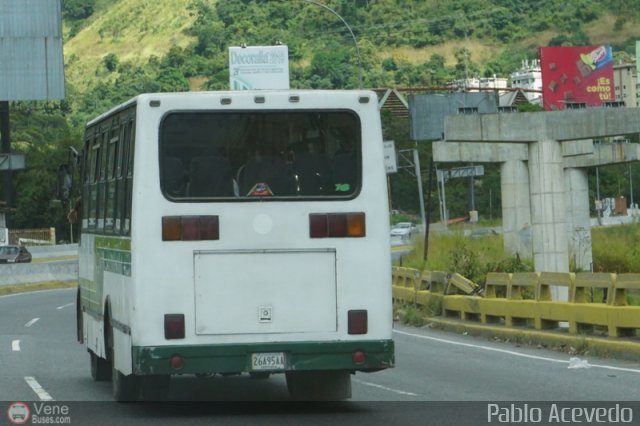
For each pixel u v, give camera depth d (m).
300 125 19.39
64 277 87.25
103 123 22.86
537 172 47.50
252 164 19.25
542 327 33.06
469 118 47.25
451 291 42.88
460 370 26.38
